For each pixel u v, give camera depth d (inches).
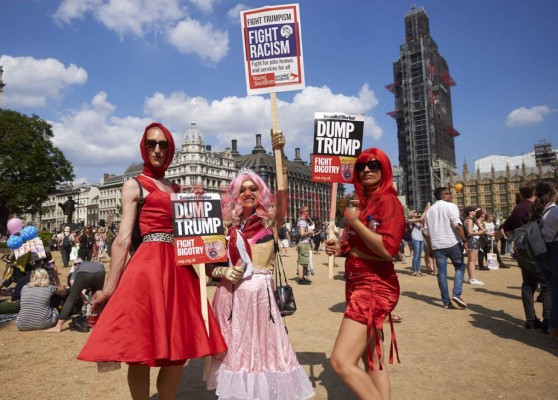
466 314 240.1
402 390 128.7
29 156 1672.0
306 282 404.5
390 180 98.0
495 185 4212.6
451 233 256.1
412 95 3516.2
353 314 91.1
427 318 231.1
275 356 104.4
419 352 168.9
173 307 93.4
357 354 89.4
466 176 4382.4
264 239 115.3
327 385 133.9
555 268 168.4
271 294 111.0
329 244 107.0
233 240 112.7
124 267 94.2
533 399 120.7
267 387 100.1
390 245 88.0
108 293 90.9
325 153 141.2
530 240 176.4
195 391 133.5
